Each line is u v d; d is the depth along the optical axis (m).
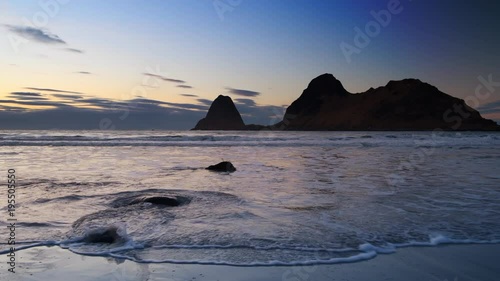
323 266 3.36
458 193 7.38
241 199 6.56
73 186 7.94
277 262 3.45
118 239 4.06
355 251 3.77
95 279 3.03
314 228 4.61
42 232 4.35
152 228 4.52
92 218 4.97
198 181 9.00
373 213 5.52
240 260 3.49
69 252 3.70
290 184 8.60
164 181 8.91
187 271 3.22
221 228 4.57
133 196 6.54
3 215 5.20
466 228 4.65
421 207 5.96
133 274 3.14
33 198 6.47
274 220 5.03
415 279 3.07
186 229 4.50
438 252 3.76
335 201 6.47
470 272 3.23
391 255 3.67
